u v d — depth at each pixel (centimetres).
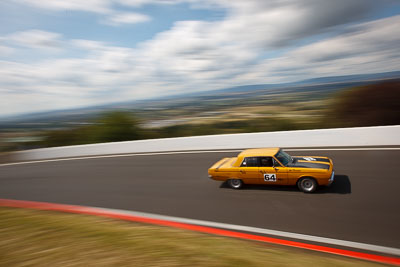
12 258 443
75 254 439
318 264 397
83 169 1301
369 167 890
